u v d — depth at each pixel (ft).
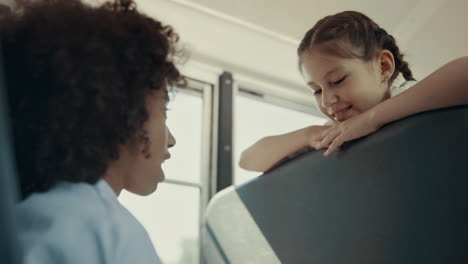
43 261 1.65
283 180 3.46
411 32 9.25
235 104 9.40
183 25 8.68
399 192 2.57
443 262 2.31
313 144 3.49
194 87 9.28
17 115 2.08
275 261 3.36
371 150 2.80
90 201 1.97
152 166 2.55
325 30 4.40
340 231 2.91
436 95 2.51
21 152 2.10
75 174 2.09
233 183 8.63
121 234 1.89
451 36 9.30
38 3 2.34
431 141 2.47
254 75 10.01
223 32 8.96
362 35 4.37
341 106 4.27
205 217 4.11
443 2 8.75
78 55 2.13
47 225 1.77
